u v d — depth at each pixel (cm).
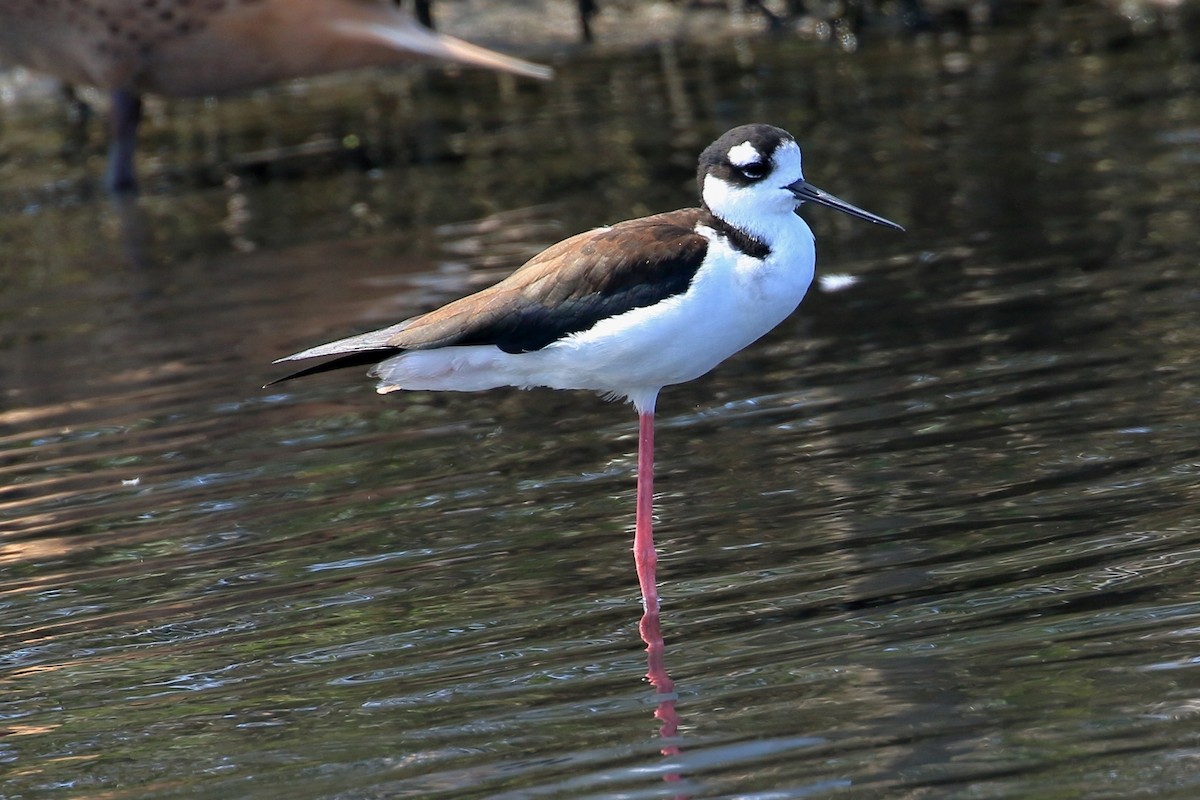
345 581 1002
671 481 1112
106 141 2300
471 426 1258
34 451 1264
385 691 859
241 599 991
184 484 1180
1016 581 911
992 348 1295
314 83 2544
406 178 2019
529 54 2531
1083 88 2091
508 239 1712
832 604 909
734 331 914
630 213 1756
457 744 796
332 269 1672
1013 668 814
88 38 1978
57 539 1102
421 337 898
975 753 741
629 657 873
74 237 1903
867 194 1766
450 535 1056
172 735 831
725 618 908
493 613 942
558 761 769
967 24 2500
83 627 971
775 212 912
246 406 1323
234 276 1686
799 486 1079
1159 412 1127
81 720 857
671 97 2245
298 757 797
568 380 933
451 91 2411
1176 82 2070
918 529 995
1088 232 1555
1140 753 725
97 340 1521
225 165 2158
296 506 1124
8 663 932
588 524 1055
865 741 760
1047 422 1135
